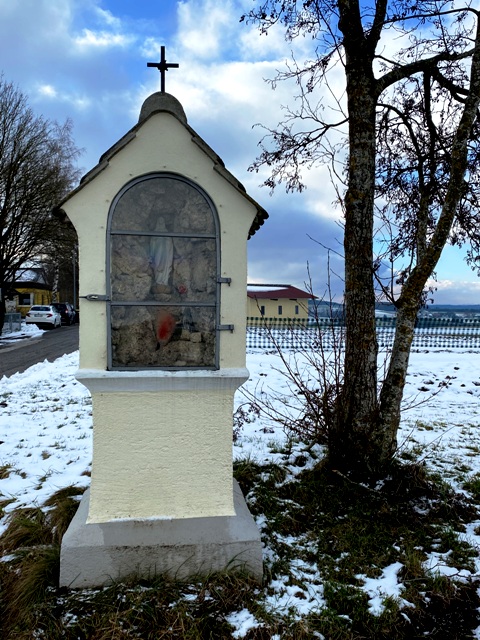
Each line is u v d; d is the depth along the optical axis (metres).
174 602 2.47
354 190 3.83
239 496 3.16
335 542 3.13
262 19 4.75
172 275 2.70
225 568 2.67
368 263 3.83
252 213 2.70
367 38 3.83
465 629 2.42
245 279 2.72
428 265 3.64
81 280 2.58
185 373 2.64
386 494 3.64
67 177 24.88
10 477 4.27
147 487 2.72
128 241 2.64
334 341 4.39
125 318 2.66
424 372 11.43
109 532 2.64
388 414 3.80
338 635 2.34
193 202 2.68
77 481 4.11
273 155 5.30
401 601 2.57
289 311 24.66
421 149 4.92
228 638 2.29
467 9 3.61
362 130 3.80
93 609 2.42
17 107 21.34
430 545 3.12
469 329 19.59
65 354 15.27
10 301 34.28
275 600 2.57
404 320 3.76
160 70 2.74
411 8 4.30
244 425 5.86
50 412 6.75
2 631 2.38
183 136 2.61
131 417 2.67
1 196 21.58
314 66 4.82
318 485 3.81
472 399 8.30
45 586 2.61
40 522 3.30
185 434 2.72
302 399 7.60
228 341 2.72
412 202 5.10
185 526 2.71
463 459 4.79
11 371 11.81
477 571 2.83
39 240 23.34
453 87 4.30
